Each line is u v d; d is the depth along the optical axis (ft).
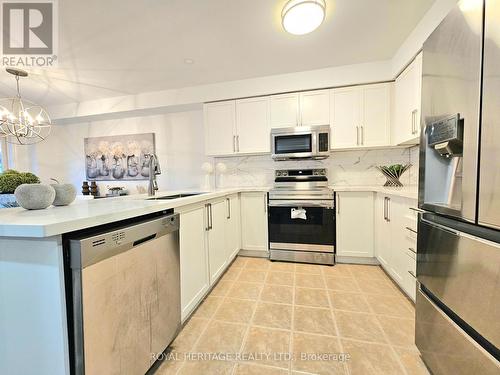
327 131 8.59
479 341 2.79
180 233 4.96
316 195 8.51
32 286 2.78
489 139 2.53
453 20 3.08
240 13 5.52
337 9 5.48
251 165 11.00
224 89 9.64
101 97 10.99
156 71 8.50
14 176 5.04
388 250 7.17
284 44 6.93
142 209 3.73
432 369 3.70
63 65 7.84
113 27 5.95
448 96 3.20
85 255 2.67
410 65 6.86
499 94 2.40
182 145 11.70
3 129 8.27
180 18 5.66
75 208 3.68
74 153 13.17
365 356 4.22
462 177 2.95
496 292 2.49
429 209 3.75
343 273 7.79
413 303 5.90
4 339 2.96
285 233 8.89
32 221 2.55
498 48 2.39
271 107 9.36
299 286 6.93
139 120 12.19
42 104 11.69
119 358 3.15
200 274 5.89
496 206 2.46
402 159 9.29
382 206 7.61
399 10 5.56
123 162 12.46
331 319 5.32
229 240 8.22
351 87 8.58
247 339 4.71
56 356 2.73
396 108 8.01
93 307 2.78
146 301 3.67
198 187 11.61
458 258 3.06
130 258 3.34
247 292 6.61
